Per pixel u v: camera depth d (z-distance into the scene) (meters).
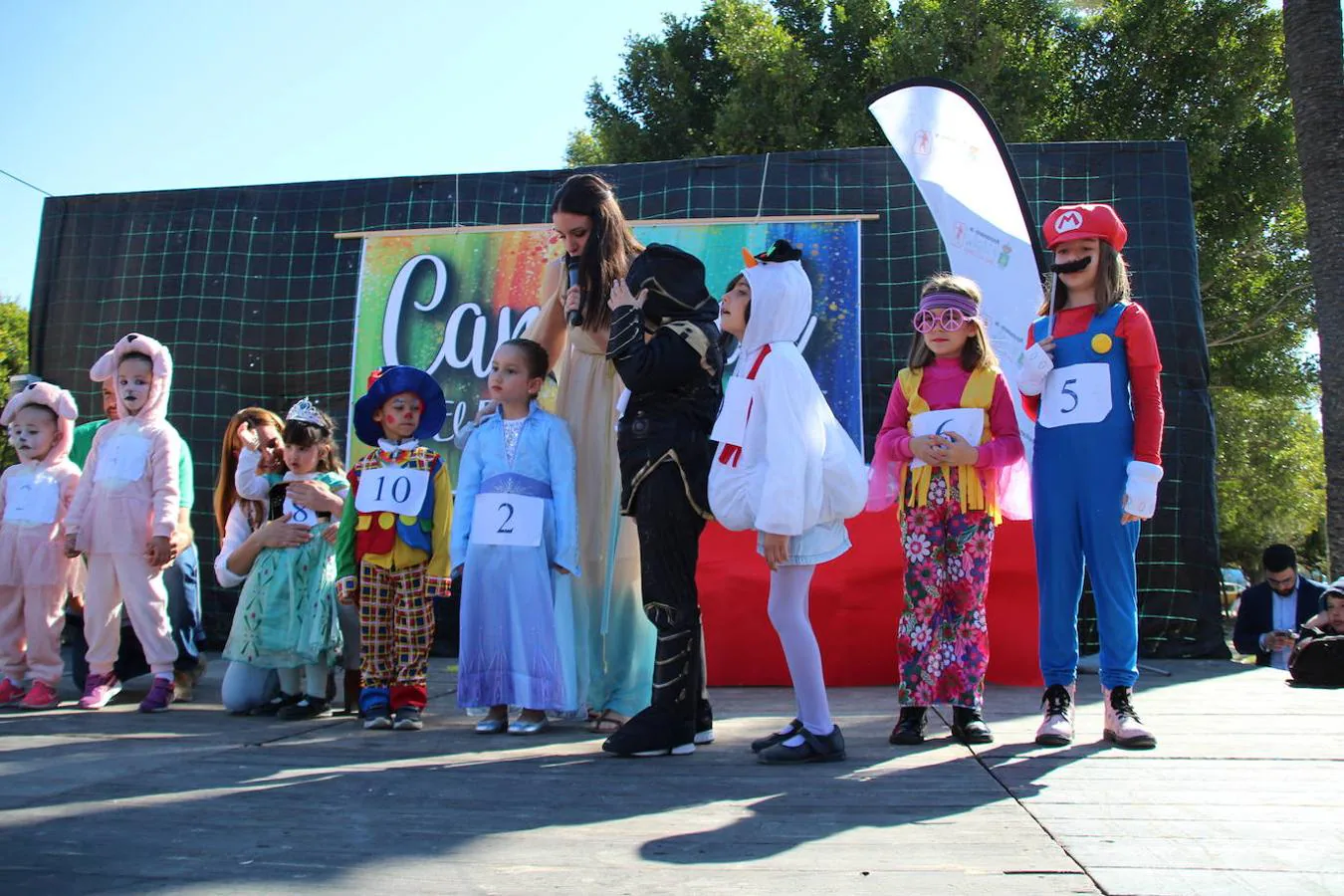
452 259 5.98
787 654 2.88
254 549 4.02
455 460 5.85
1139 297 5.37
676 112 15.11
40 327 6.31
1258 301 13.58
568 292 3.47
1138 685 4.24
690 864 1.90
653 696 2.98
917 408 3.40
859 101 13.32
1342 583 5.25
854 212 5.68
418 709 3.57
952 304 3.31
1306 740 3.03
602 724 3.52
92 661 4.25
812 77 13.02
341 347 6.02
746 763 2.83
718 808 2.30
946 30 12.52
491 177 6.05
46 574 4.25
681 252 3.03
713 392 3.06
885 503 3.48
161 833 2.12
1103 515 3.10
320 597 3.94
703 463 2.97
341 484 4.21
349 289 6.05
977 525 3.29
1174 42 13.11
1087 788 2.47
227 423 6.05
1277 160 12.88
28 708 4.20
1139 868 1.86
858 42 13.58
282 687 4.09
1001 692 4.29
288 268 6.12
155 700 4.10
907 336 5.55
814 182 5.73
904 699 3.18
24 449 4.36
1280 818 2.19
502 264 5.94
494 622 3.41
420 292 5.98
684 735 2.95
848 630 4.64
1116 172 5.50
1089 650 5.28
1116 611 3.08
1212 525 5.27
